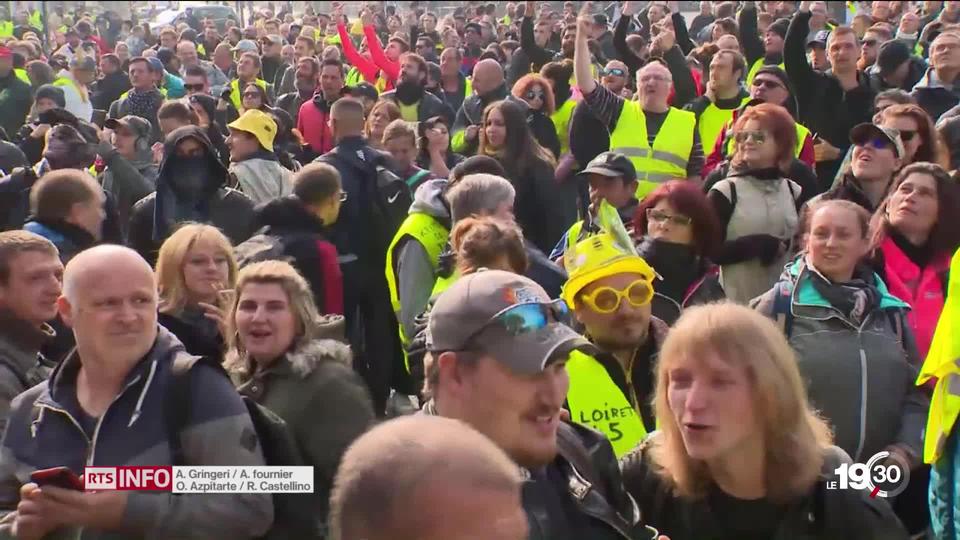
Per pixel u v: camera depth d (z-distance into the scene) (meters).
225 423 3.20
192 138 6.73
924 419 4.37
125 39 26.64
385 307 7.07
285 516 3.36
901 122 6.72
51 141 7.72
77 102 13.48
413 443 1.79
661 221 5.39
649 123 8.29
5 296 4.00
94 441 3.17
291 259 6.05
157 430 3.18
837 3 22.73
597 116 8.29
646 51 14.91
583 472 3.01
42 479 3.05
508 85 14.11
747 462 3.02
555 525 2.85
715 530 3.09
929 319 5.12
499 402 2.78
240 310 4.03
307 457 3.84
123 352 3.21
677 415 3.03
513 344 2.75
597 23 18.39
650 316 4.15
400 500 1.73
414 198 7.05
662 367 3.11
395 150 7.96
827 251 4.56
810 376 4.40
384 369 7.01
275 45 18.00
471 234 4.68
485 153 7.58
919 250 5.25
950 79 9.45
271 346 3.98
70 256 5.55
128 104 12.14
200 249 4.73
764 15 18.33
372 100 11.28
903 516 4.36
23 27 23.64
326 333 4.22
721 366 2.97
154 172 8.66
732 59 9.01
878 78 10.20
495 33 22.84
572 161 8.31
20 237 4.10
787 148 6.11
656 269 5.39
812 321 4.50
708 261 5.51
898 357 4.43
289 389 3.93
